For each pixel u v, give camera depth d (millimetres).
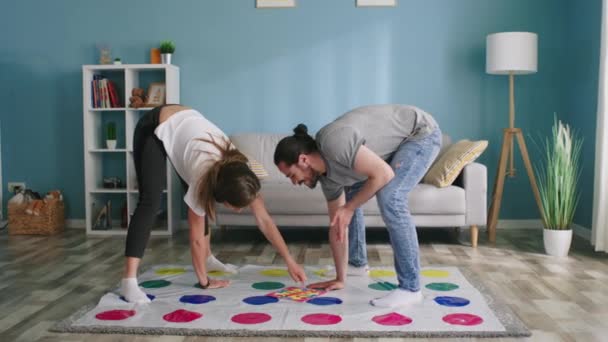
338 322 2396
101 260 3725
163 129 2639
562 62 4891
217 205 4211
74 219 5176
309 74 4996
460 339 2242
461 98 4938
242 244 4289
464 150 4121
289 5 4969
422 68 4941
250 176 2354
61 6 5086
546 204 3910
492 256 3822
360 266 3170
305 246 4211
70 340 2248
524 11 4867
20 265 3578
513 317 2467
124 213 4953
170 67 4812
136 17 5055
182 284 3043
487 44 4547
